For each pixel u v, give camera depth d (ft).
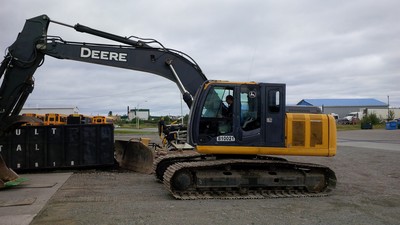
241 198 30.96
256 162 31.99
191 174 31.53
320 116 33.86
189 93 36.73
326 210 27.32
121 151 53.72
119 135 145.69
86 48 37.37
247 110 32.78
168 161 38.88
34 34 37.45
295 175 33.19
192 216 25.03
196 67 37.52
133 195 32.27
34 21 37.50
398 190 35.91
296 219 24.66
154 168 39.91
